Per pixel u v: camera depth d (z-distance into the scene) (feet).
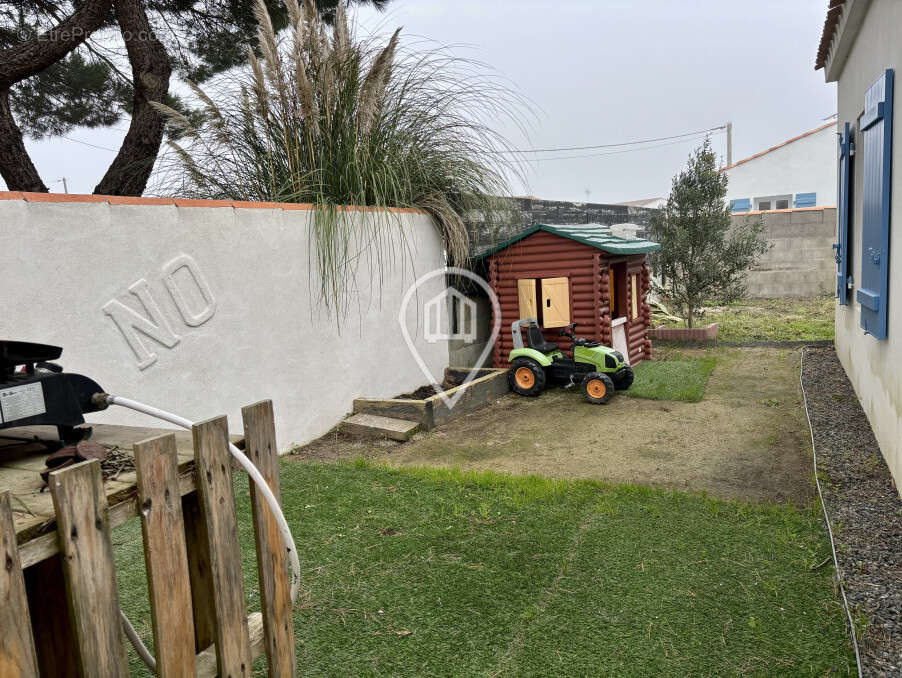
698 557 11.39
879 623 9.00
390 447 19.26
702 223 36.70
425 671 8.50
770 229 52.65
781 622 9.34
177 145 21.38
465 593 10.41
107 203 13.42
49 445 6.52
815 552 11.37
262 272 17.63
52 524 4.70
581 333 27.45
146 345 14.37
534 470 16.79
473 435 20.40
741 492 14.57
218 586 6.02
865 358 19.88
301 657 8.86
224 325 16.47
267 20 20.97
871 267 17.38
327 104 21.26
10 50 20.04
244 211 16.98
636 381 26.89
